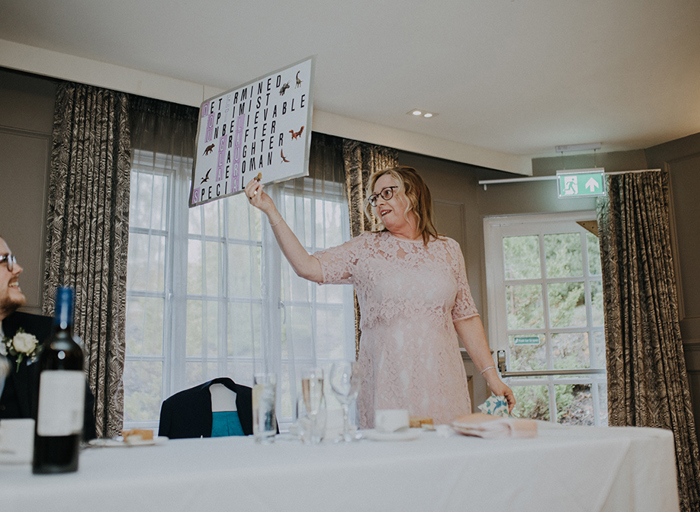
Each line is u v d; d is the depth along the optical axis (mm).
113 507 723
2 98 3396
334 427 1221
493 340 4906
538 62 3539
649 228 4652
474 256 4988
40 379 834
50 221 3312
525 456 1068
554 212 5020
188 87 3721
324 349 4070
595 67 3605
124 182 3490
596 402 4766
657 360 4418
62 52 3365
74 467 824
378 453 996
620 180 4766
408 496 931
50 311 3158
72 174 3344
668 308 4496
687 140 4672
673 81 3797
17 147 3396
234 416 2539
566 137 4668
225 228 3828
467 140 4715
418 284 1961
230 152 2283
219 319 3691
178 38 3248
